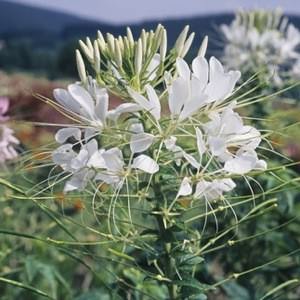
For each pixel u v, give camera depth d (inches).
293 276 31.0
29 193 19.9
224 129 17.7
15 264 35.2
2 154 29.9
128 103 17.8
